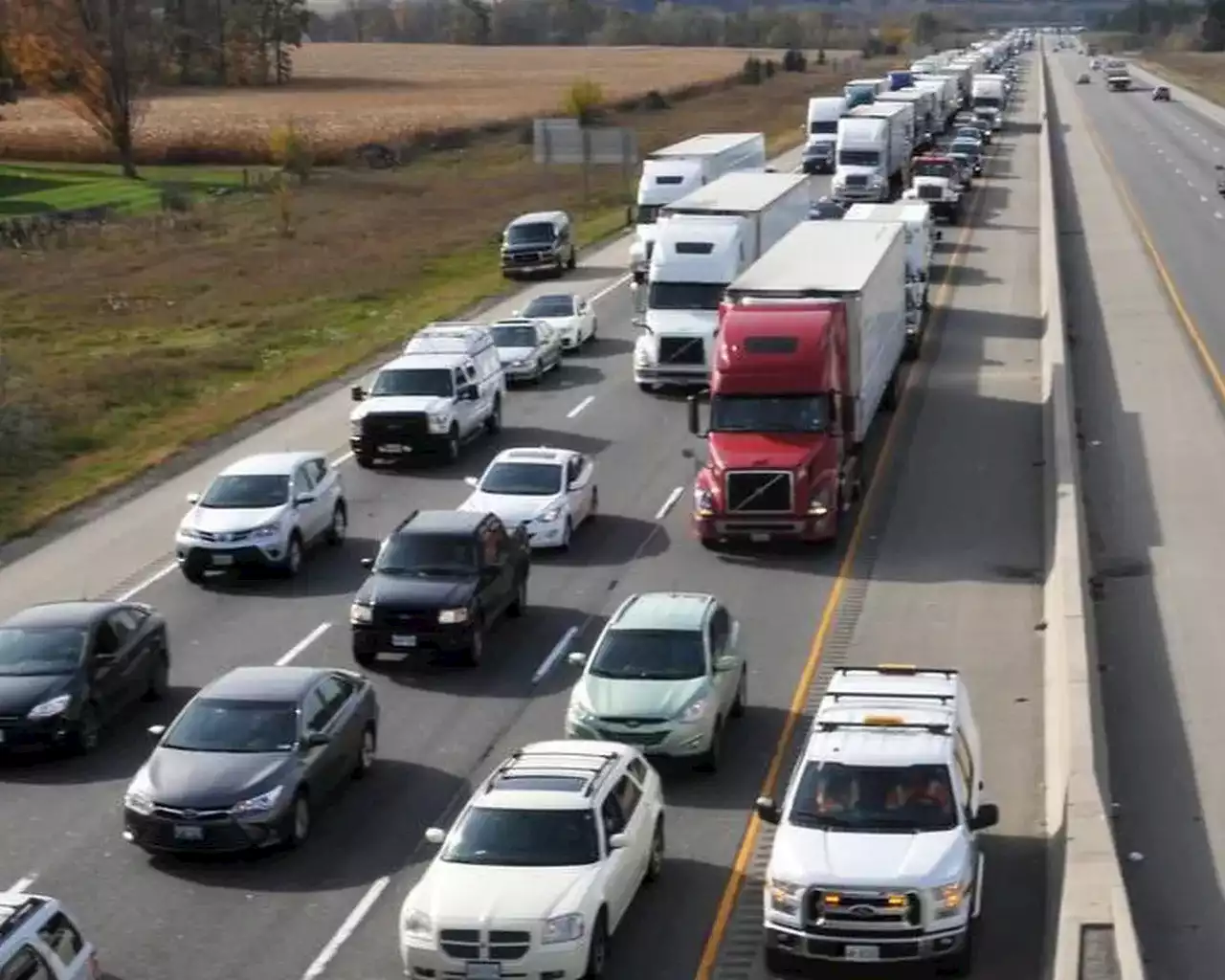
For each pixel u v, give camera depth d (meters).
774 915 25.94
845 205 114.75
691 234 72.06
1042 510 53.69
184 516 54.62
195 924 28.84
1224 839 31.22
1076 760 30.47
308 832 32.19
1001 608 44.62
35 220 127.56
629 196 138.88
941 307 88.44
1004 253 105.50
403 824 32.66
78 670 36.66
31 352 84.19
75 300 99.50
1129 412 65.75
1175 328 81.25
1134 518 52.50
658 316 71.69
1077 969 23.30
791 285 54.44
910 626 43.41
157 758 31.75
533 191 149.25
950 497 55.44
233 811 30.59
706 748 34.09
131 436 67.06
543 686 40.09
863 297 54.38
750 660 41.22
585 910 25.78
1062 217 120.88
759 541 50.28
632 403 70.25
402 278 105.38
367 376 76.50
